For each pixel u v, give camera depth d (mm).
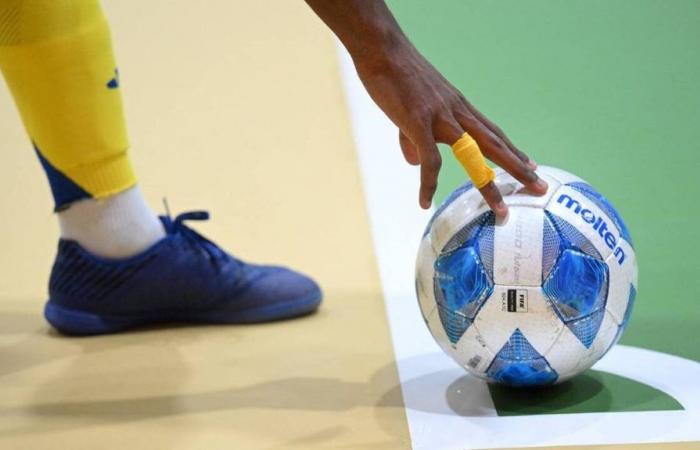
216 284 2146
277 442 1599
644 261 2260
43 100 1982
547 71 3314
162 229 2174
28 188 2932
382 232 2568
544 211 1606
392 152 2971
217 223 2684
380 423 1650
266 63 3635
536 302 1574
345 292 2295
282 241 2570
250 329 2139
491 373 1653
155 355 2008
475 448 1549
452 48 3488
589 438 1569
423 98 1563
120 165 2092
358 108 3252
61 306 2139
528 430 1601
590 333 1601
